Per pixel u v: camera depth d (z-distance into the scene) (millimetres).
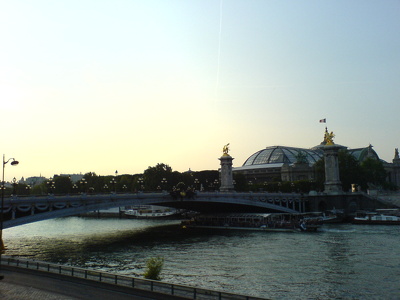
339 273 60438
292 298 48031
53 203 86562
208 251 83750
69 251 85062
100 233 126375
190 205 143000
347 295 49188
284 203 166375
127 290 38250
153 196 114188
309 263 68312
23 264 51469
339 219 148500
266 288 52438
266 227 128500
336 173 173000
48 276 45938
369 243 88562
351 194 168625
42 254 80938
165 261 72188
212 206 147750
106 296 36875
